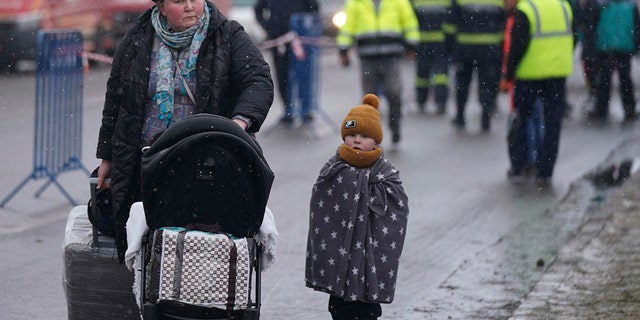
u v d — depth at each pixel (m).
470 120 45.31
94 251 15.17
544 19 31.05
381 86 38.31
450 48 46.91
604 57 45.31
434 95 48.09
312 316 18.67
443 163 34.31
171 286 12.50
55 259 22.17
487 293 19.86
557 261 21.92
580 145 37.84
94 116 41.53
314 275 15.48
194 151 12.69
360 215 15.20
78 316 15.40
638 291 19.58
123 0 58.91
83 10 57.28
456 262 22.09
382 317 18.42
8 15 54.47
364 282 15.23
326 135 41.16
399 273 21.23
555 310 18.48
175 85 14.52
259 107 14.17
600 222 25.50
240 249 12.78
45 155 28.09
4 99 46.00
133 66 14.59
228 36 14.55
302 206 27.62
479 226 25.41
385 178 15.36
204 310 12.63
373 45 37.72
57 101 27.94
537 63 30.61
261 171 12.85
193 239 12.62
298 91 42.25
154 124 14.60
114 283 15.20
